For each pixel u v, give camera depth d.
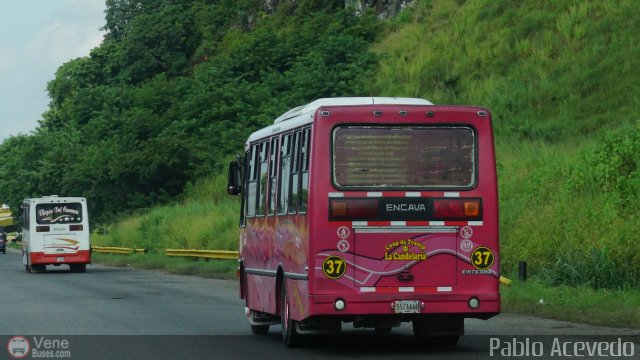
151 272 46.50
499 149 42.22
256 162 20.31
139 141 72.62
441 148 16.23
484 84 51.91
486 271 16.06
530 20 55.97
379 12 71.38
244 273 21.27
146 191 70.19
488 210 16.17
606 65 47.34
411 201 16.05
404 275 15.93
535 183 31.77
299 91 63.12
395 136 16.19
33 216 49.59
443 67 56.97
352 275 15.87
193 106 71.81
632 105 42.97
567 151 37.84
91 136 78.44
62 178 76.38
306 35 72.00
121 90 81.06
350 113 16.14
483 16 60.03
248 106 68.94
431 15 64.88
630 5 51.59
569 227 26.80
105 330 19.72
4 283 38.25
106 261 58.44
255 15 83.44
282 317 17.58
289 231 17.31
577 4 54.62
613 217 25.84
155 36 87.94
